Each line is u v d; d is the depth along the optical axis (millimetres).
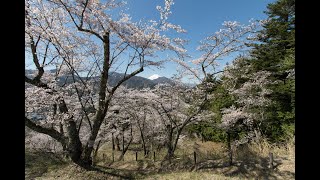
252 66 18203
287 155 10797
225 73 15578
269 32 17875
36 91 9086
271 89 15641
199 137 24359
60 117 10023
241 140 14828
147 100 15398
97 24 9914
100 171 9953
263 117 14922
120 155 19000
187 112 16812
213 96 14703
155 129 18906
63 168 10211
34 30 8320
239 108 15727
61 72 12336
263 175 9086
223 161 11430
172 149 14531
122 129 19078
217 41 12633
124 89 16156
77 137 10320
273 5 17766
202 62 13109
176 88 16281
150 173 10594
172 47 10594
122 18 9867
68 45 9453
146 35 9859
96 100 11102
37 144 14719
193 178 8617
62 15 9711
